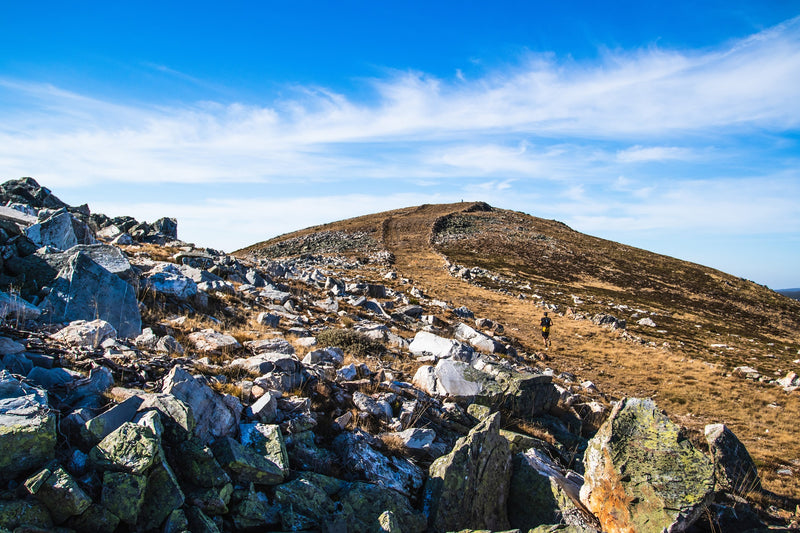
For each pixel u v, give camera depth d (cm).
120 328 1015
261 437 641
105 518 440
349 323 2062
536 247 9969
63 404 572
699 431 1955
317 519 572
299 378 898
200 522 482
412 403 973
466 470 716
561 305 5438
